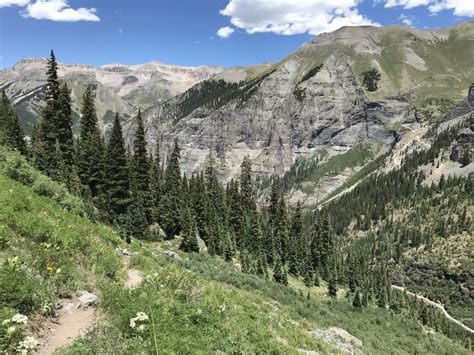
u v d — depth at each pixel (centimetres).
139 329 1038
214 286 1895
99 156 6762
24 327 905
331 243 12169
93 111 7906
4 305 962
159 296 1312
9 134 7256
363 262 14862
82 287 1258
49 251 1326
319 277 11200
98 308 1173
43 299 1058
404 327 7462
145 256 2017
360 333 4919
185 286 1535
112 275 1472
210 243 8312
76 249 1491
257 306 2006
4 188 1736
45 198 2016
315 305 5128
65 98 6594
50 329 995
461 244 18662
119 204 6525
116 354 942
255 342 1375
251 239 11000
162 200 8456
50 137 6462
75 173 5647
